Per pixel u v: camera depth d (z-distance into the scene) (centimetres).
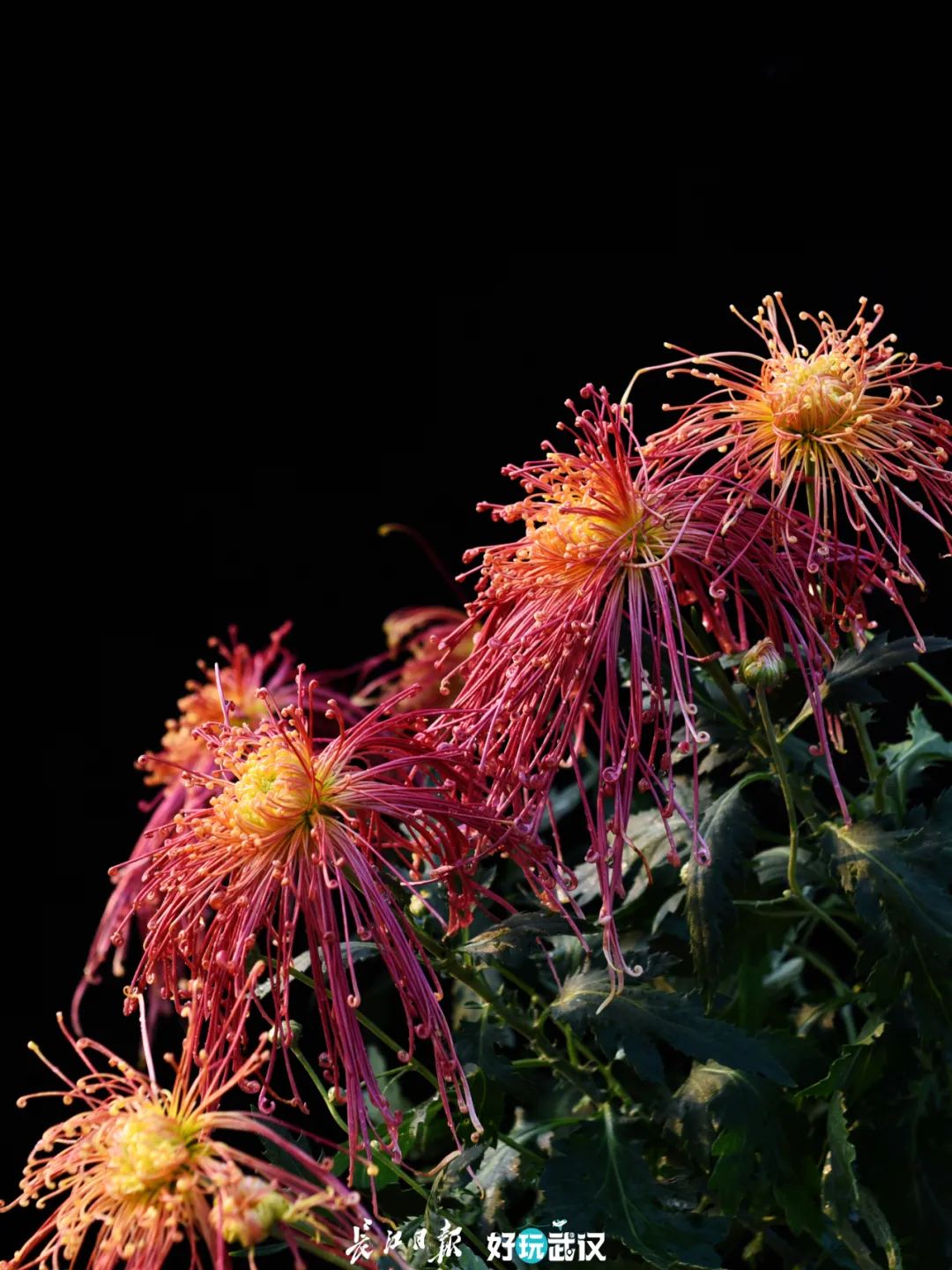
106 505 201
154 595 201
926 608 173
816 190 189
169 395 204
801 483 109
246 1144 147
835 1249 113
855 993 116
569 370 199
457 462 204
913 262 186
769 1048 113
